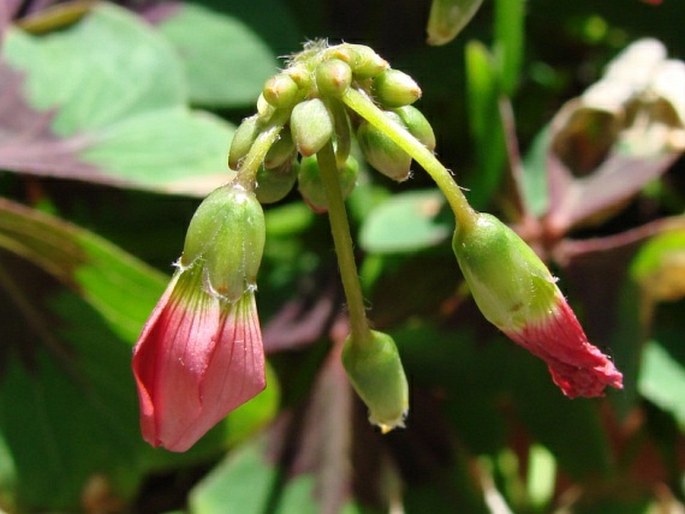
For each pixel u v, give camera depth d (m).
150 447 0.11
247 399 0.07
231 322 0.07
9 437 0.11
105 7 0.12
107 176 0.11
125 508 0.12
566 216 0.11
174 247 0.12
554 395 0.11
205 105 0.12
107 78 0.11
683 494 0.12
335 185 0.07
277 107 0.07
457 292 0.11
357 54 0.07
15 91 0.11
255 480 0.11
